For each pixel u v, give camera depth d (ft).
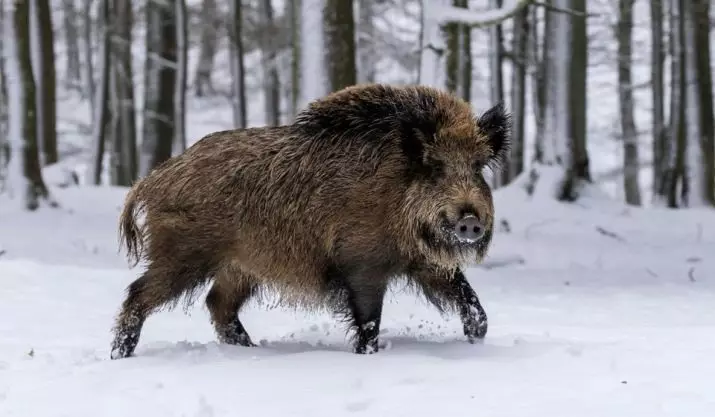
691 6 94.68
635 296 53.72
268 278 36.63
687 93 95.35
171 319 46.60
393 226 33.78
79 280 56.59
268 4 147.13
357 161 34.30
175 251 37.06
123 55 134.41
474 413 24.06
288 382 28.40
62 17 193.67
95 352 37.96
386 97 34.76
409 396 26.00
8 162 78.84
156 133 116.06
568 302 51.49
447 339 38.22
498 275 63.16
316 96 66.74
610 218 78.84
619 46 136.05
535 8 134.10
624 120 137.39
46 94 97.96
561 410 23.81
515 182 84.79
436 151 32.91
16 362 34.71
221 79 222.07
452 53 73.00
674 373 27.45
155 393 28.04
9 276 55.77
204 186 36.50
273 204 35.45
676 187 100.68
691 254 69.62
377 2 152.66
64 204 82.89
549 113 83.76
